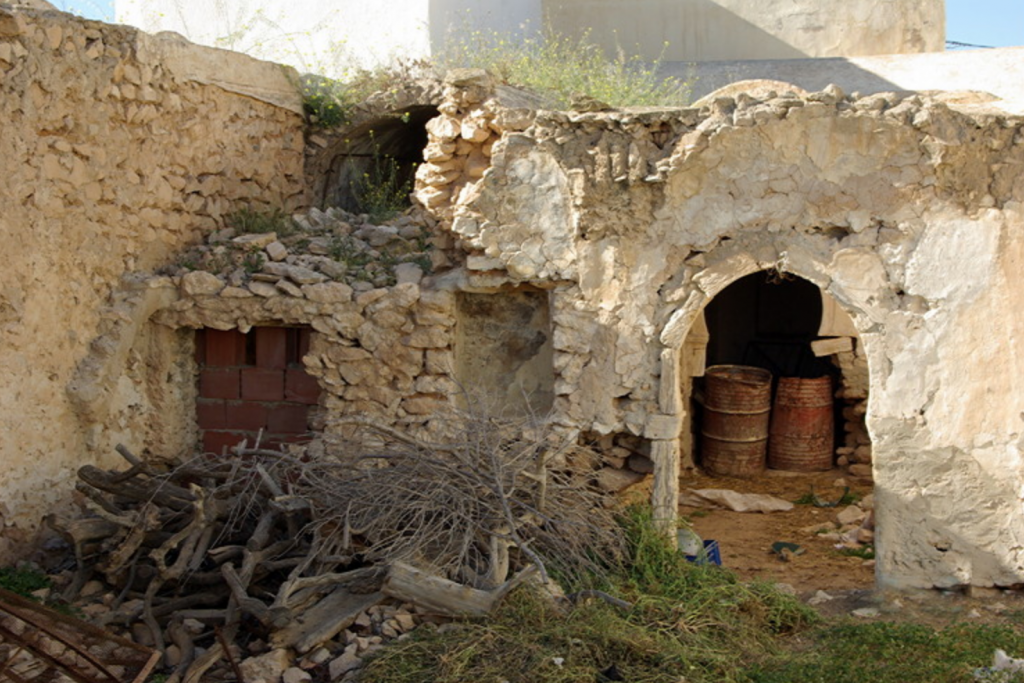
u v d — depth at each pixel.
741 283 14.69
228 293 9.26
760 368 12.99
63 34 8.16
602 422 8.76
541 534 8.07
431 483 7.85
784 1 14.32
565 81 10.98
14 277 7.88
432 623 7.11
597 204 8.49
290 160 11.34
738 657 7.11
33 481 8.22
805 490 11.98
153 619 7.08
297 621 7.01
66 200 8.37
